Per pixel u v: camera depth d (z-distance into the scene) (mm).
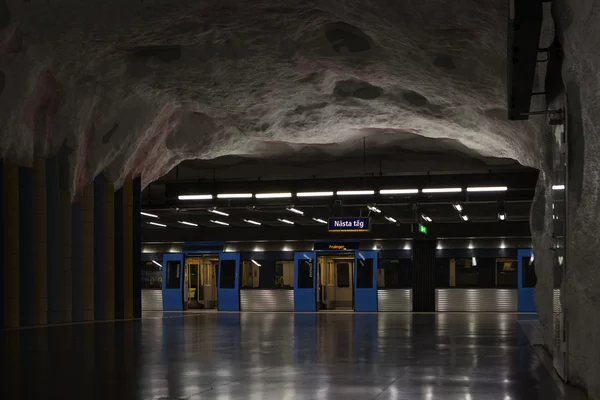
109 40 14375
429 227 32625
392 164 26203
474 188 26250
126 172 22203
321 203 30312
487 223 32188
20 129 17125
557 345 8703
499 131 17234
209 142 22266
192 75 16859
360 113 19203
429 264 32469
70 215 19922
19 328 17891
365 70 15938
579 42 6301
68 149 18938
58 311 19641
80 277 20625
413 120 19188
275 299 34031
